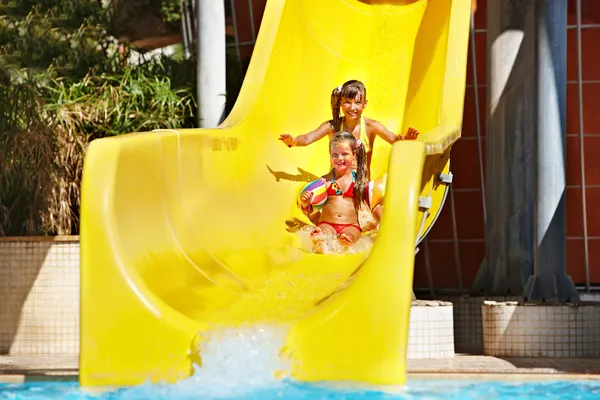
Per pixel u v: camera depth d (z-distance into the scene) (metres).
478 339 8.70
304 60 8.42
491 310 7.40
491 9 8.95
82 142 8.46
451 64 7.75
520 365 6.57
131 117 8.73
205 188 6.38
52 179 8.37
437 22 8.64
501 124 8.90
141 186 5.44
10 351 7.75
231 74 10.83
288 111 8.03
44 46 11.18
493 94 8.93
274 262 6.36
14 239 7.80
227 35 10.94
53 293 7.75
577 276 10.04
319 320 4.93
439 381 5.57
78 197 8.44
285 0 8.28
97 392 4.94
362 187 7.15
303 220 7.25
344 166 7.18
